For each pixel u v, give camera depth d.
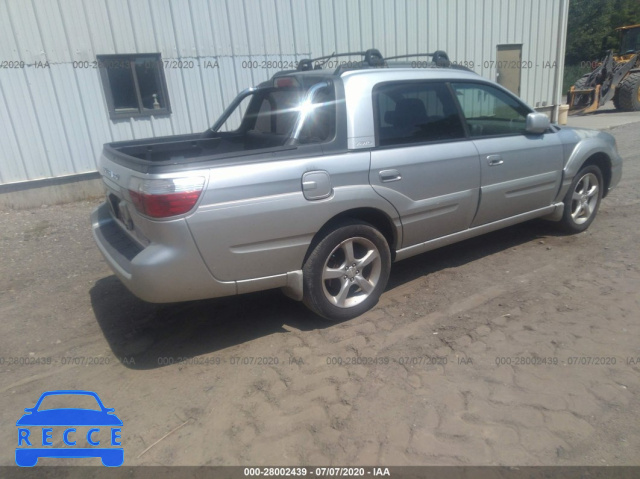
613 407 2.73
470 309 3.84
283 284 3.44
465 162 4.11
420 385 2.97
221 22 8.25
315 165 3.35
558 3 12.95
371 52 4.15
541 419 2.66
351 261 3.67
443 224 4.12
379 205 3.65
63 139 7.47
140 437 2.70
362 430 2.64
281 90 4.13
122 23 7.52
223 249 3.11
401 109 3.86
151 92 8.02
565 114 14.02
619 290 3.97
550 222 5.47
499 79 12.42
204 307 4.14
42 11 6.97
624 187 7.08
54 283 4.77
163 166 2.96
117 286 4.64
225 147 4.77
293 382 3.07
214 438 2.65
